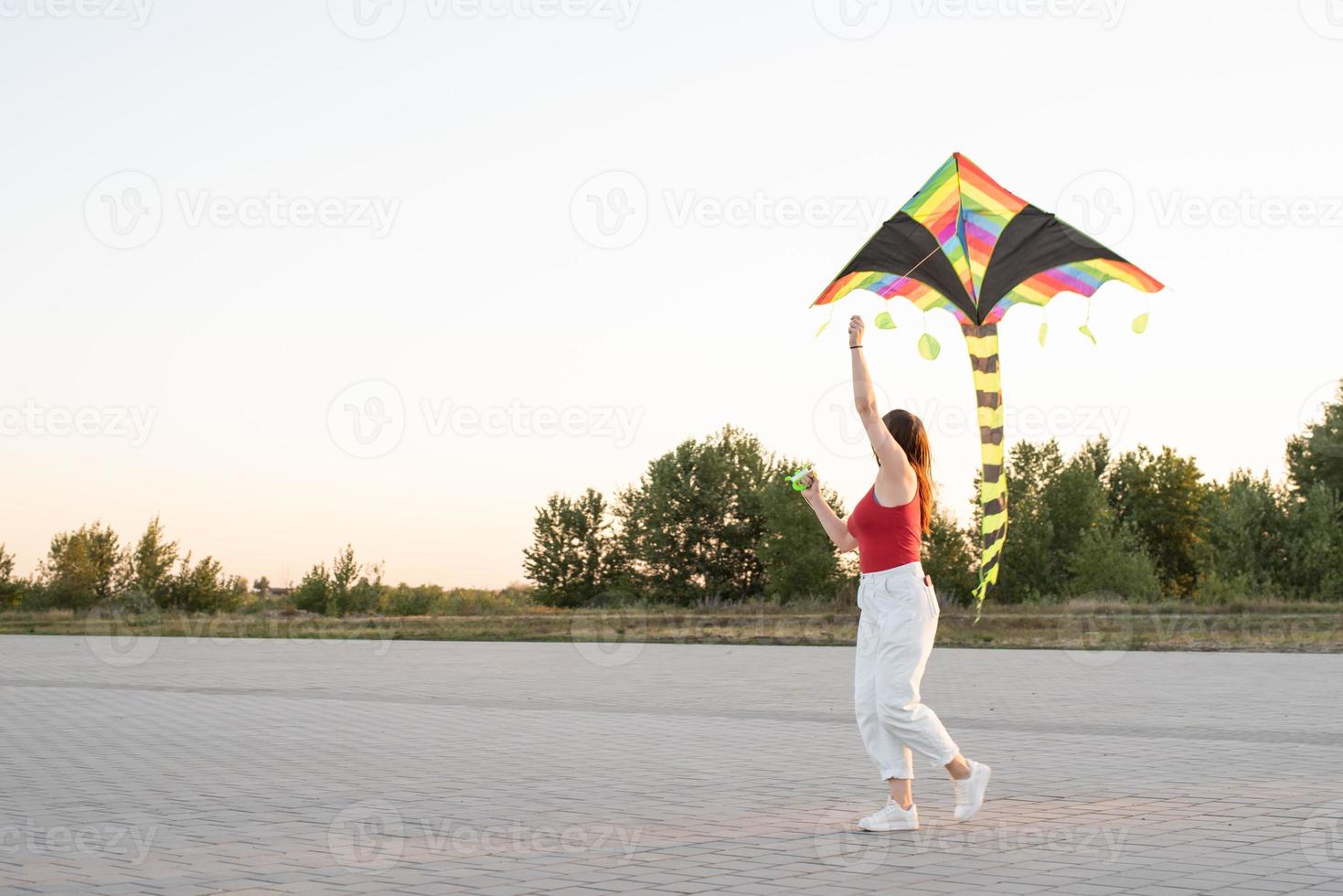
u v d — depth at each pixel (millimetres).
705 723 11422
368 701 13914
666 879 4965
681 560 62250
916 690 5988
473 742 10031
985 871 5035
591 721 11617
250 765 8688
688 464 62938
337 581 47375
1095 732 10258
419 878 5023
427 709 12992
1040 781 7617
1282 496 46031
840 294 6551
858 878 4938
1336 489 50125
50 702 13891
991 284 6285
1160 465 68125
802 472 6242
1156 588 44844
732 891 4727
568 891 4762
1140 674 16875
